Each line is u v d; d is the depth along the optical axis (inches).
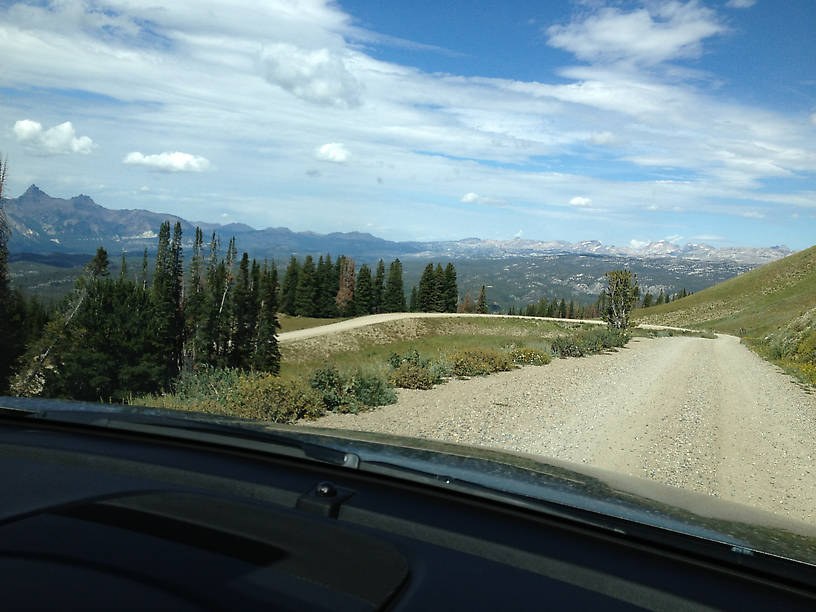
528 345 987.9
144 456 58.4
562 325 3602.4
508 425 370.9
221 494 46.8
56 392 1003.9
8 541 29.5
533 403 461.1
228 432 66.2
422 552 40.3
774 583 41.7
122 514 35.6
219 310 2113.7
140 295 1649.9
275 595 26.8
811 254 5329.7
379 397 430.0
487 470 65.5
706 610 37.2
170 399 362.9
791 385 711.7
